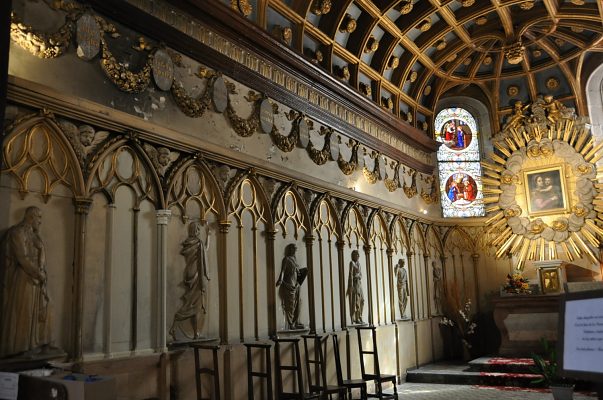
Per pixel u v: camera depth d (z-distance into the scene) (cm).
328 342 924
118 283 585
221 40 779
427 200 1420
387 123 1237
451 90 1548
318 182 945
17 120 504
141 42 654
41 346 501
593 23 1215
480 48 1350
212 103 750
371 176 1158
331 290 962
